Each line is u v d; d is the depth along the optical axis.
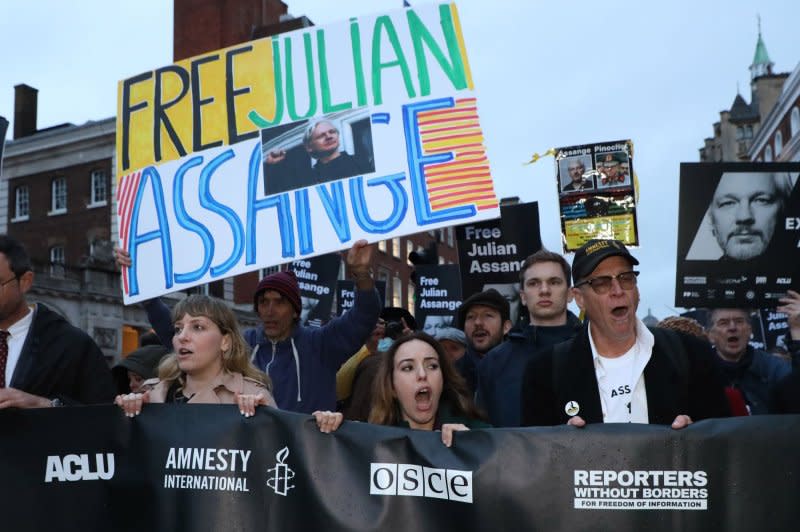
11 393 3.14
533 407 3.14
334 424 2.94
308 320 7.99
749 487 2.67
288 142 4.00
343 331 4.13
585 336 3.11
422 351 3.42
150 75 4.28
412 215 3.82
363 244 3.82
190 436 3.05
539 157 5.53
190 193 4.08
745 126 67.88
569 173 5.47
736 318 5.13
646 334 3.03
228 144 4.07
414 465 2.88
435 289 7.66
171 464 3.04
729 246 4.72
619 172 5.38
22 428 3.15
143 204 4.15
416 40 3.99
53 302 21.06
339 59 4.04
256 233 3.95
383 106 3.95
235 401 3.31
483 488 2.81
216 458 3.01
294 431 2.97
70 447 3.12
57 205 28.27
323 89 4.02
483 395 4.34
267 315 4.25
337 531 2.87
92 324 22.17
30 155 28.64
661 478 2.73
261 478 2.97
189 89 4.19
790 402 3.48
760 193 4.72
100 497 3.08
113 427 3.11
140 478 3.06
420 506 2.85
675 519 2.71
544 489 2.78
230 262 3.95
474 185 3.81
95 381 3.49
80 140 27.64
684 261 4.76
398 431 2.92
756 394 5.10
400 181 3.86
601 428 2.78
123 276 4.12
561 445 2.79
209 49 28.36
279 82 4.08
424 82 3.95
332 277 8.14
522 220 6.15
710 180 4.77
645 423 2.83
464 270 6.23
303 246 3.89
